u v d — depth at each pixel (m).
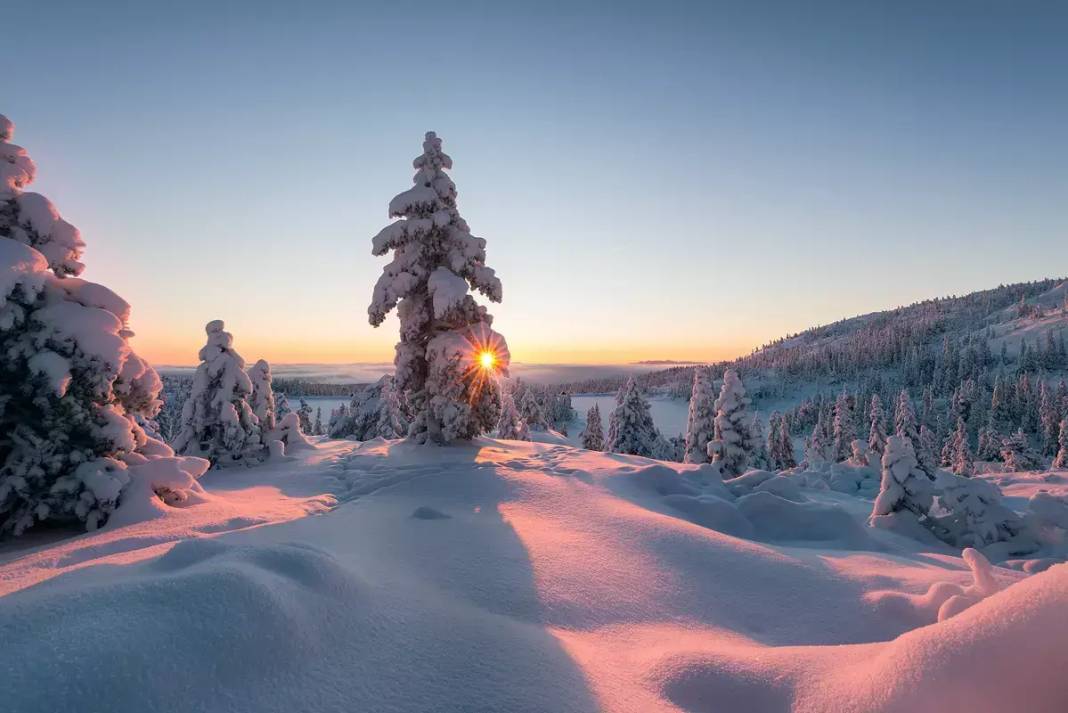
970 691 1.93
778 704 2.60
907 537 9.63
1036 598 2.05
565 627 4.29
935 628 2.30
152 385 10.62
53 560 6.28
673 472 12.14
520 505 9.27
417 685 2.74
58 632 2.35
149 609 2.60
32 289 9.02
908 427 51.56
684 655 3.19
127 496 9.34
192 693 2.25
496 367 18.39
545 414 120.12
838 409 59.00
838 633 4.62
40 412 9.23
